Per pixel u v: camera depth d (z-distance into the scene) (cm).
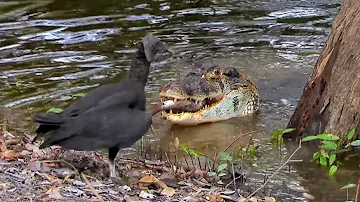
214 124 1338
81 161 956
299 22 1972
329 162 1090
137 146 1181
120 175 931
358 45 1150
